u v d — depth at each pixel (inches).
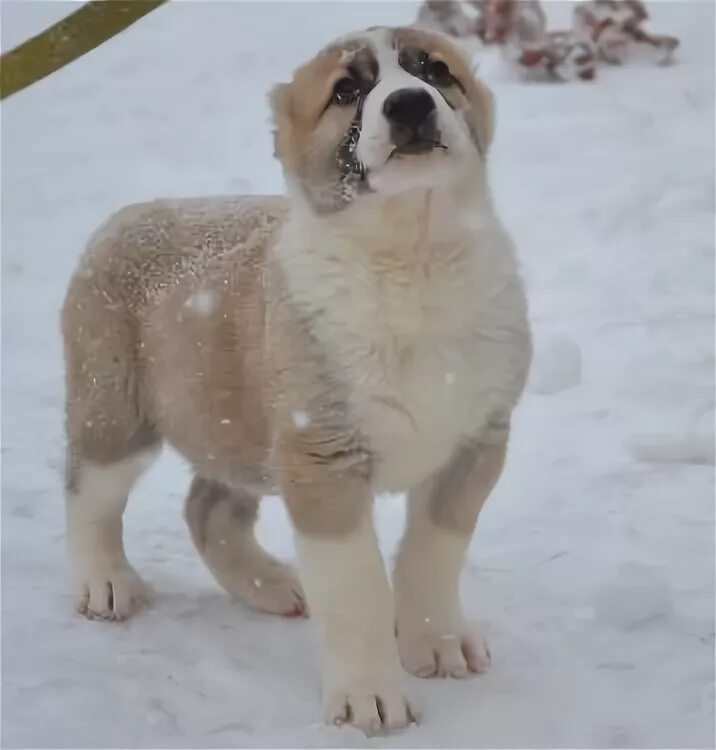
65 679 77.6
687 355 108.1
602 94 187.8
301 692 76.6
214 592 84.4
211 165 171.6
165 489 95.0
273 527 90.7
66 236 151.0
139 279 80.5
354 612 74.1
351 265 73.4
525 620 81.0
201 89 208.2
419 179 71.8
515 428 99.9
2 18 247.4
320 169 73.8
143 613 82.4
